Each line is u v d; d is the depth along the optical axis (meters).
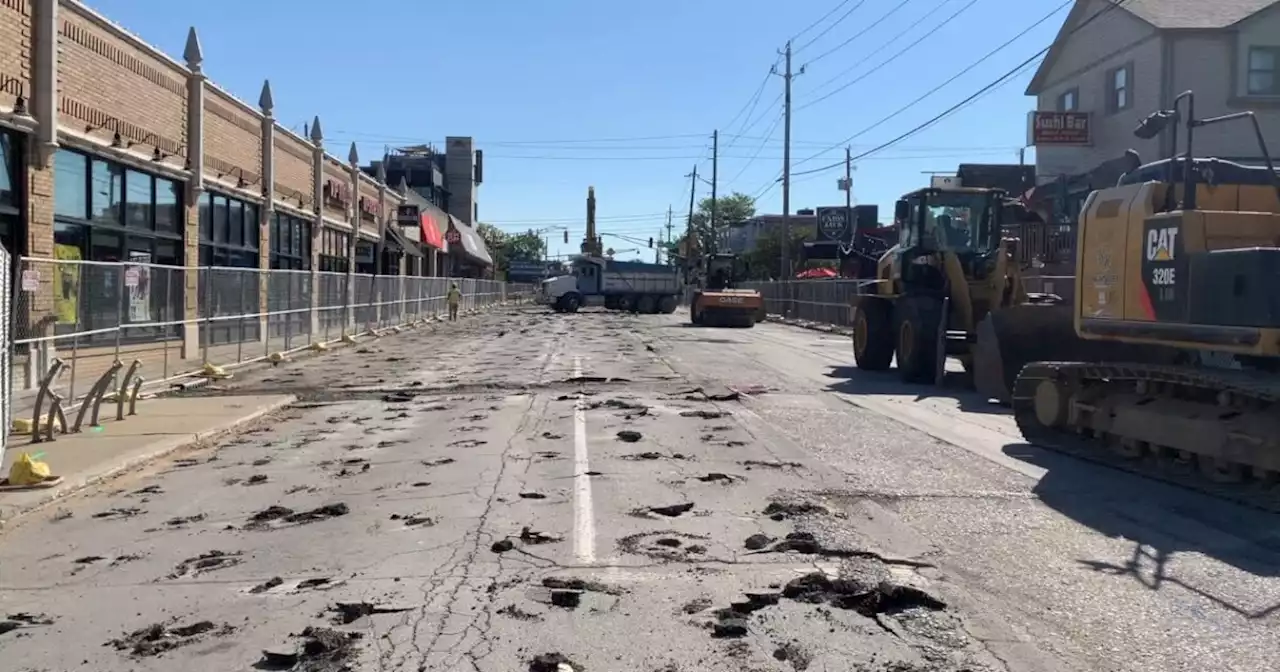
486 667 4.89
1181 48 28.69
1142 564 6.55
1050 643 5.16
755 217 110.44
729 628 5.36
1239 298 8.16
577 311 63.84
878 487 8.95
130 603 6.02
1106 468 9.82
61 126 15.99
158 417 13.64
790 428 12.52
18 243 14.98
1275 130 28.36
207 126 22.42
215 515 8.34
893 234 43.41
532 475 9.64
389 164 73.94
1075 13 33.19
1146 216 9.41
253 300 22.16
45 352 13.24
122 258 18.61
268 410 14.72
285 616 5.71
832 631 5.35
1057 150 32.31
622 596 5.95
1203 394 9.13
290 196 29.30
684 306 79.06
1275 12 28.31
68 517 8.34
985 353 14.31
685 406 14.72
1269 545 7.01
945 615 5.58
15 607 5.99
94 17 17.02
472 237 73.00
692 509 8.14
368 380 19.02
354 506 8.52
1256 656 4.98
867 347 20.17
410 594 6.04
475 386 17.78
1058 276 18.17
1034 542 7.10
